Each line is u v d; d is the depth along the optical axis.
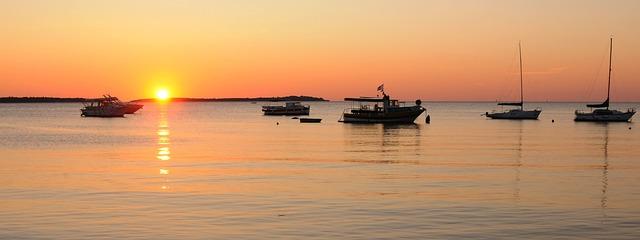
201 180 49.53
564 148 82.56
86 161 64.88
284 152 76.19
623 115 165.38
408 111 149.62
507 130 129.25
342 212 36.09
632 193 43.00
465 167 59.16
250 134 116.75
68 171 55.50
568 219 34.22
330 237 30.53
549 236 30.62
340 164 61.94
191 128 142.25
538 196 41.59
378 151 77.31
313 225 32.88
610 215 35.31
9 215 35.12
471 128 136.88
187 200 39.94
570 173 54.56
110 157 69.75
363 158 68.25
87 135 114.81
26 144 90.94
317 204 38.56
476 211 36.34
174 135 115.06
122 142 96.00
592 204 38.62
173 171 55.69
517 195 42.00
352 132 120.94
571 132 122.12
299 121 178.50
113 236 30.72
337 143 91.75
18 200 39.81
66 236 30.67
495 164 61.94
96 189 44.47
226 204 38.59
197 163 63.00
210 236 30.77
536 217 34.72
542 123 165.00
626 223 33.34
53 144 91.12
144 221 33.78
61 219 34.16
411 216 34.97
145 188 45.03
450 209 36.94
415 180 49.59
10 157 69.56
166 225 32.88
